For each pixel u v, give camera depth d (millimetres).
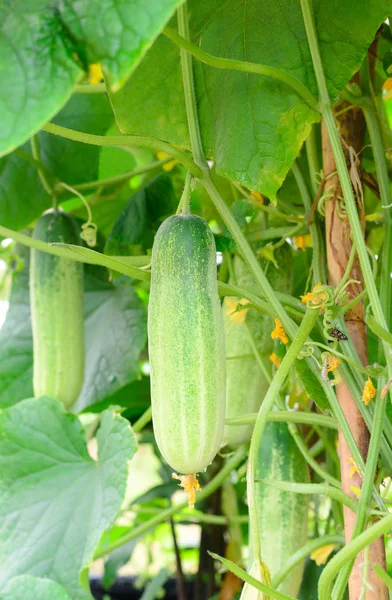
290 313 662
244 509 1169
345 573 508
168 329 514
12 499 796
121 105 650
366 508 517
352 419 594
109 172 1179
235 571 508
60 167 975
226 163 617
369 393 560
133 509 949
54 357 826
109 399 1081
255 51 628
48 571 735
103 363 1010
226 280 872
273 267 790
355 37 615
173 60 647
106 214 1143
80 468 805
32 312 845
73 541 738
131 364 990
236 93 625
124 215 895
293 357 542
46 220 874
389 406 647
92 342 1026
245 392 771
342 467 598
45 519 772
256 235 770
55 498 786
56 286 833
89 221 830
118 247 891
